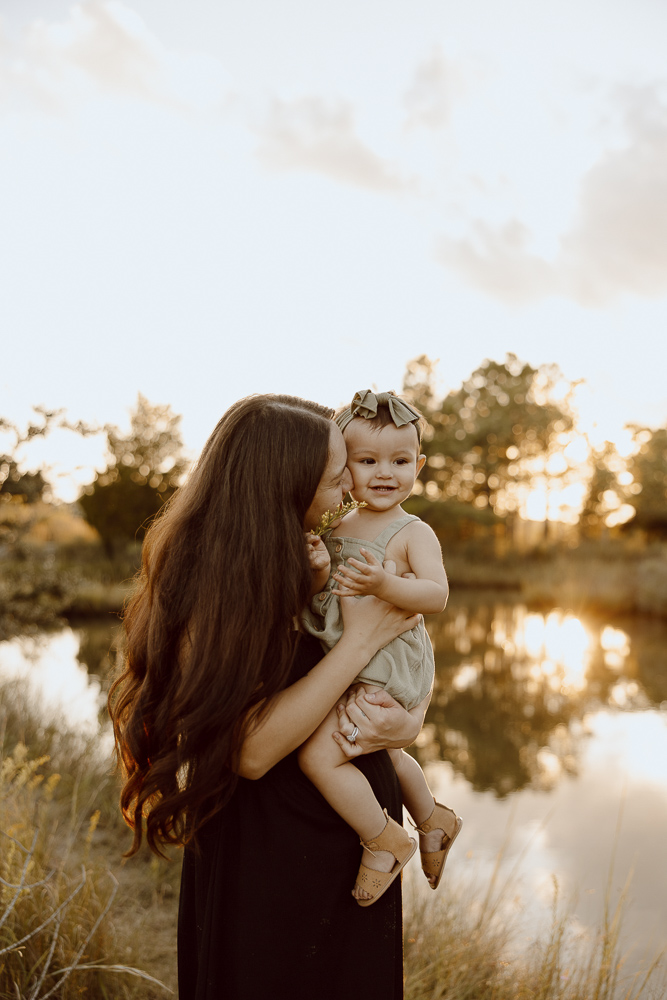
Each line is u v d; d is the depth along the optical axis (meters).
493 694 9.02
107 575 17.69
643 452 30.66
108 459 20.09
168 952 2.84
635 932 3.42
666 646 12.74
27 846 2.72
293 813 1.40
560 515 34.66
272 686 1.34
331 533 1.74
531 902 3.72
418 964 2.74
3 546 8.20
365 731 1.41
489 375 34.75
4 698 5.79
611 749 6.70
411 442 1.70
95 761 4.64
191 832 1.41
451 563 27.25
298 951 1.36
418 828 1.86
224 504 1.43
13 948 2.15
